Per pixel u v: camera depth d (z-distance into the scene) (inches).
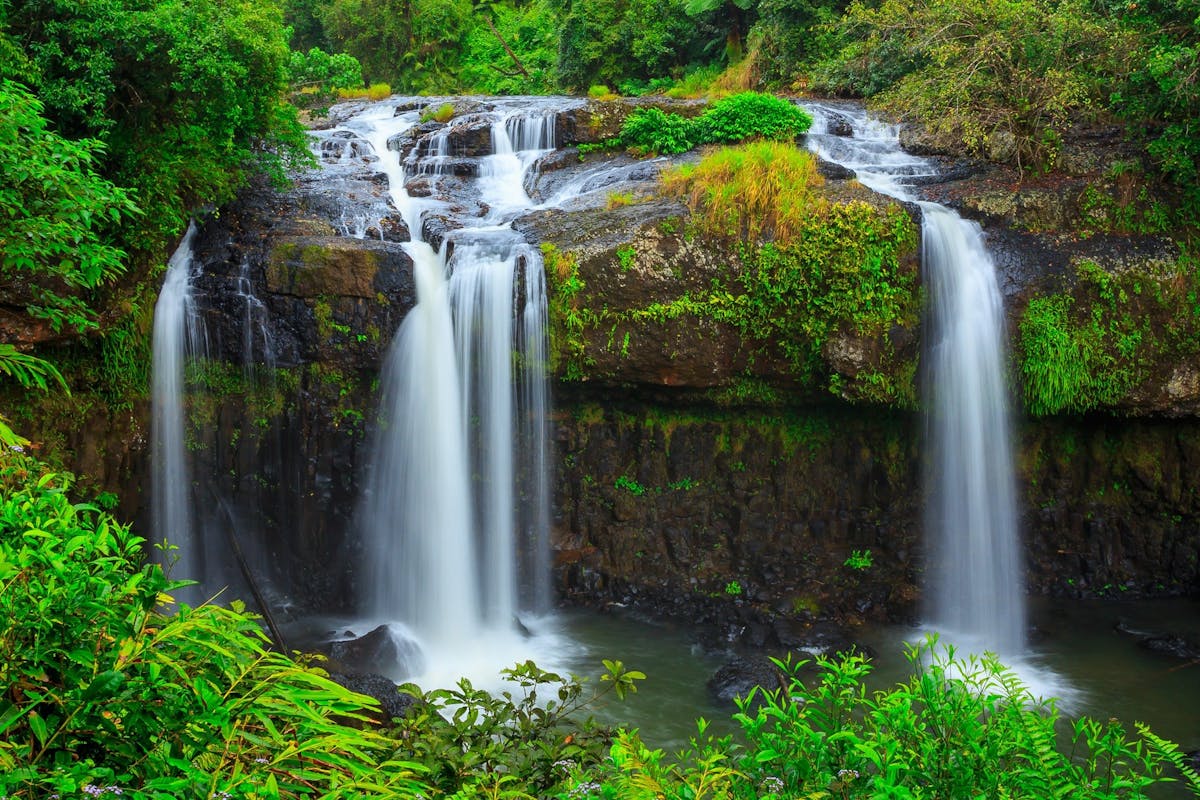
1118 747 142.2
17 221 262.5
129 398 418.6
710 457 492.7
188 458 435.2
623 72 1037.8
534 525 472.1
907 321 453.4
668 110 653.3
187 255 447.8
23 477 168.4
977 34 590.9
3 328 365.1
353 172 588.7
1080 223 488.7
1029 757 132.0
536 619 466.3
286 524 453.7
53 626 106.3
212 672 113.9
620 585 482.0
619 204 482.3
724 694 375.9
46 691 105.0
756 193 449.4
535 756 144.5
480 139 632.4
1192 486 489.4
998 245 476.7
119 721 107.6
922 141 601.6
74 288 373.7
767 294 448.1
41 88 360.2
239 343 437.7
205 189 437.4
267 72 429.7
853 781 126.6
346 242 447.5
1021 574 495.8
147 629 115.6
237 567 448.1
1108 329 461.4
